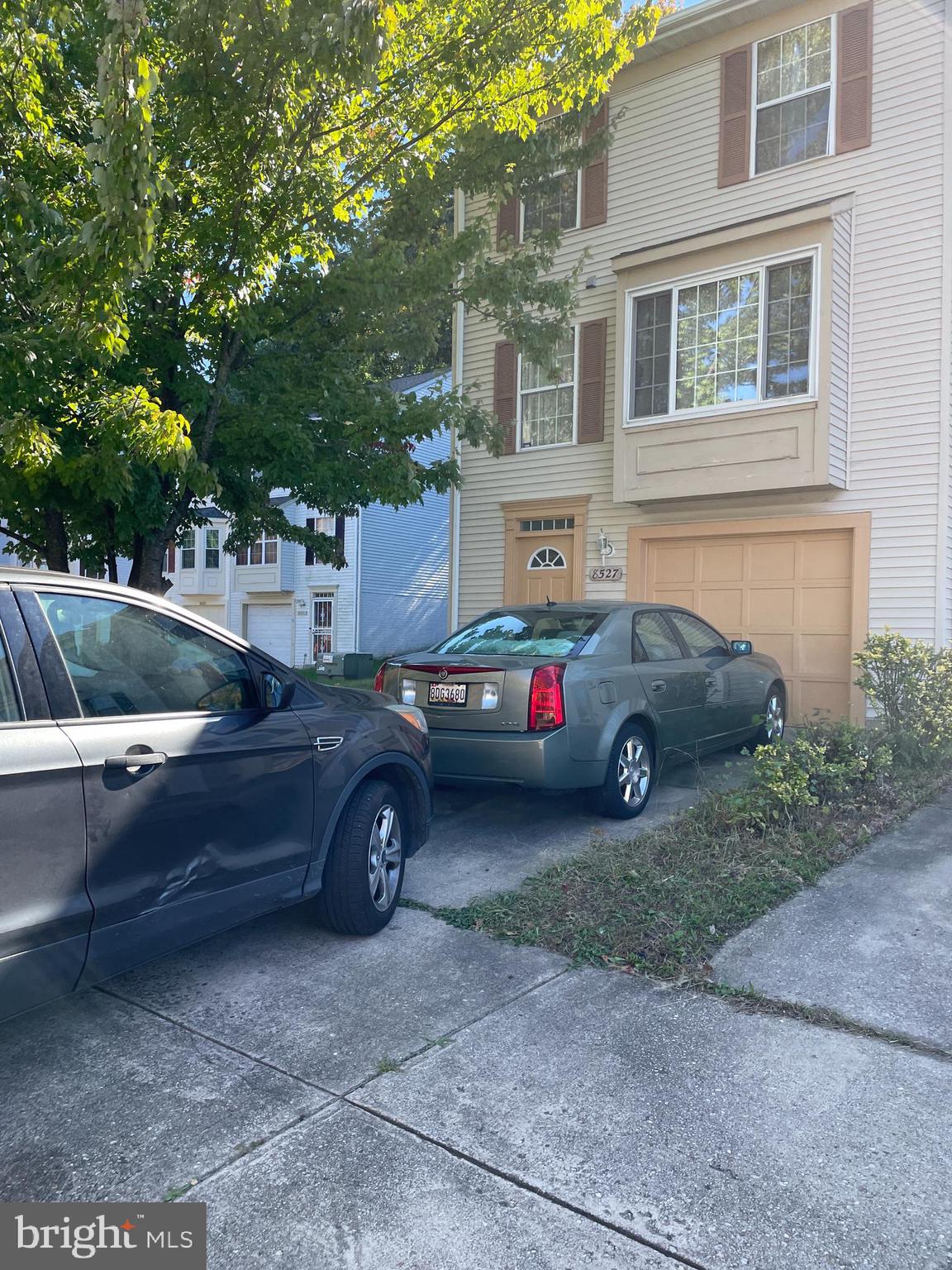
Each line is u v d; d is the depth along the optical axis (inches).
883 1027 135.4
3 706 115.4
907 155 418.0
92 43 257.6
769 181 458.3
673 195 491.8
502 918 179.9
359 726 172.9
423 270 328.8
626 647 260.5
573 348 531.8
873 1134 110.0
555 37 297.3
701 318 453.7
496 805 275.6
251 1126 113.9
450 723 235.5
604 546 510.9
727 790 259.4
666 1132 111.3
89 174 242.2
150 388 287.3
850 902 185.6
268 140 265.4
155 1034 138.5
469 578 576.1
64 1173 105.3
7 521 359.9
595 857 211.2
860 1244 92.4
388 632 1086.4
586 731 231.9
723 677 303.3
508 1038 134.9
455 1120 114.5
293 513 1077.8
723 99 472.7
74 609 128.9
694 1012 141.9
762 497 447.5
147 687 136.6
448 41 295.0
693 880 194.4
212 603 1188.5
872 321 425.1
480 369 568.4
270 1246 93.4
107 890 122.7
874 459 422.6
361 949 169.5
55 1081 125.2
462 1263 90.8
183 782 134.1
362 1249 92.9
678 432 458.3
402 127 325.1
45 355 234.7
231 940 175.2
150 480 283.9
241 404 321.7
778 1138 109.7
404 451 333.4
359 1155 107.7
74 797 118.1
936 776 290.2
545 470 540.1
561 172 537.6
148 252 200.2
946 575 409.1
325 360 334.0
